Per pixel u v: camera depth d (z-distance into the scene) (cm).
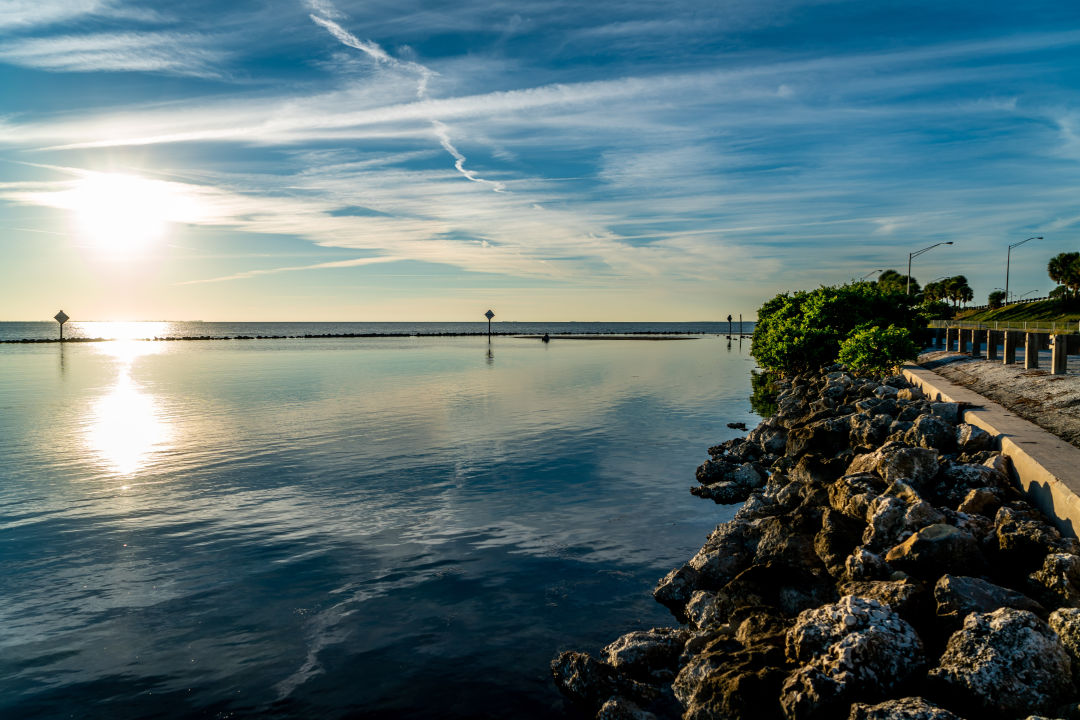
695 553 1501
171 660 1035
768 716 779
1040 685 714
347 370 6350
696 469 2314
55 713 900
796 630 850
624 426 3173
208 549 1511
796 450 2097
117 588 1295
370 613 1195
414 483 2108
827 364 4544
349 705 924
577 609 1213
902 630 810
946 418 1927
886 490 1277
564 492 2011
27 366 6838
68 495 1955
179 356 8638
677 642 1034
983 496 1202
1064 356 2312
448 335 17775
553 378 5562
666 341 14000
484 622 1162
